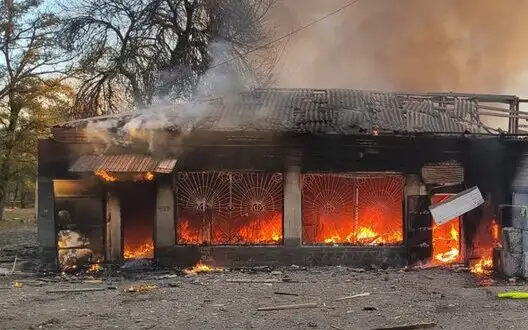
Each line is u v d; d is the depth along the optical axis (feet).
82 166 39.78
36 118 100.73
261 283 35.73
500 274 38.70
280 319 25.91
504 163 42.34
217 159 42.96
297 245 42.63
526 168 40.68
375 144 42.78
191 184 43.42
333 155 43.04
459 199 40.78
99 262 42.39
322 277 38.01
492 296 30.89
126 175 41.86
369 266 42.34
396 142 42.78
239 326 24.62
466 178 42.93
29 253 53.26
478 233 42.45
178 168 42.83
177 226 43.21
